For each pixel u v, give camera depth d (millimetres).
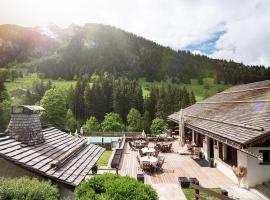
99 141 33688
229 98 23797
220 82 140500
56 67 152625
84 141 16766
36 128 12305
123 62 165625
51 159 10914
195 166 18188
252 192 12477
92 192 7676
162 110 73750
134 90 86375
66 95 83688
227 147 16141
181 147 23188
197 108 29156
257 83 23297
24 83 109250
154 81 143250
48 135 14742
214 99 28453
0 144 10078
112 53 175000
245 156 13094
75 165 11531
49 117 50688
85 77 126438
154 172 16672
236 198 11547
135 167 18031
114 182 7898
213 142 19078
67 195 9461
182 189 13094
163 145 23406
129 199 7340
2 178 7617
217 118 19016
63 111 52500
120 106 80188
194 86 137625
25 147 11062
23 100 81812
